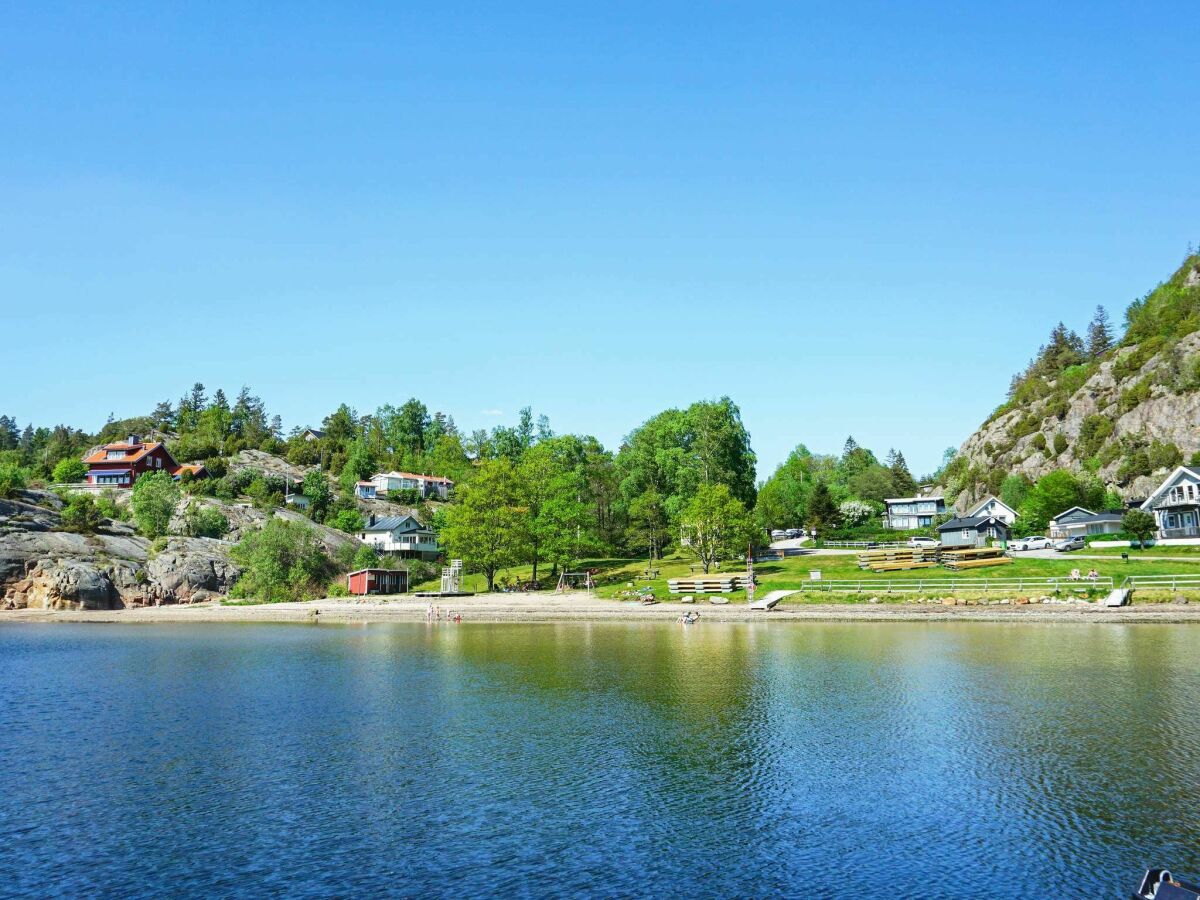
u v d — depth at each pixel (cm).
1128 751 3195
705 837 2405
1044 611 7712
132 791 2833
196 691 4656
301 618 10256
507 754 3262
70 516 12725
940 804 2653
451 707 4144
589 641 6894
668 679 4875
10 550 11369
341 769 3073
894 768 3031
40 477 19875
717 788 2833
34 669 5591
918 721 3731
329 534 14300
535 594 11000
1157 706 3947
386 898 2031
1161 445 18812
